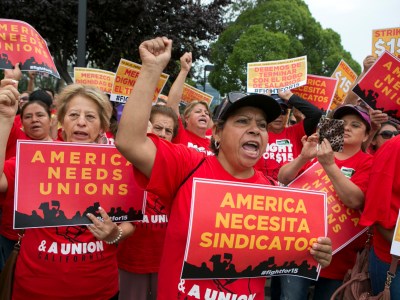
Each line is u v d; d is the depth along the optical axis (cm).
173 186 199
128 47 1268
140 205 247
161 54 191
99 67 1414
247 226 195
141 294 336
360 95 345
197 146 473
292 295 338
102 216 232
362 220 254
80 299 237
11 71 365
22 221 225
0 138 224
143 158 189
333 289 314
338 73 616
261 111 201
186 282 193
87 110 255
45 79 1698
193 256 189
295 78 511
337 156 322
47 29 1148
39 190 229
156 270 333
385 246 254
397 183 243
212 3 1367
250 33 2811
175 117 381
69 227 236
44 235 234
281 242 199
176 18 1277
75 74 552
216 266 191
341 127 267
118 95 458
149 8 1231
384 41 445
